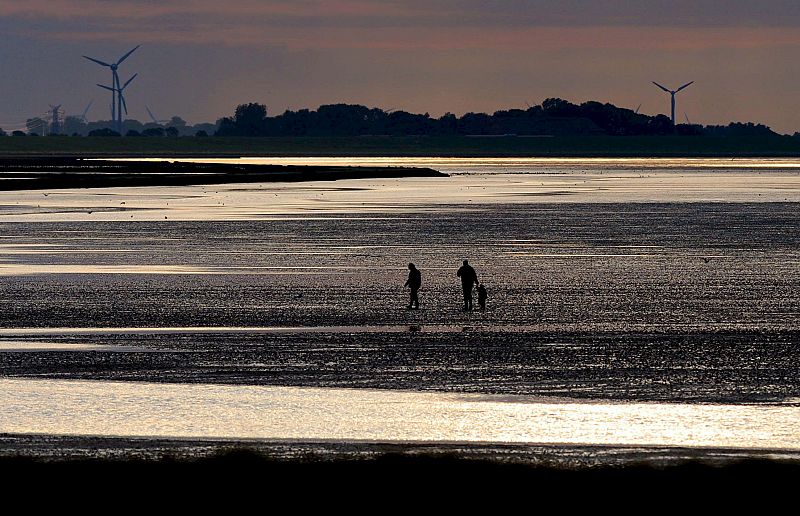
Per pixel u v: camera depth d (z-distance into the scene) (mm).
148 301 156000
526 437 87750
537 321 139500
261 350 121125
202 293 164125
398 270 193625
